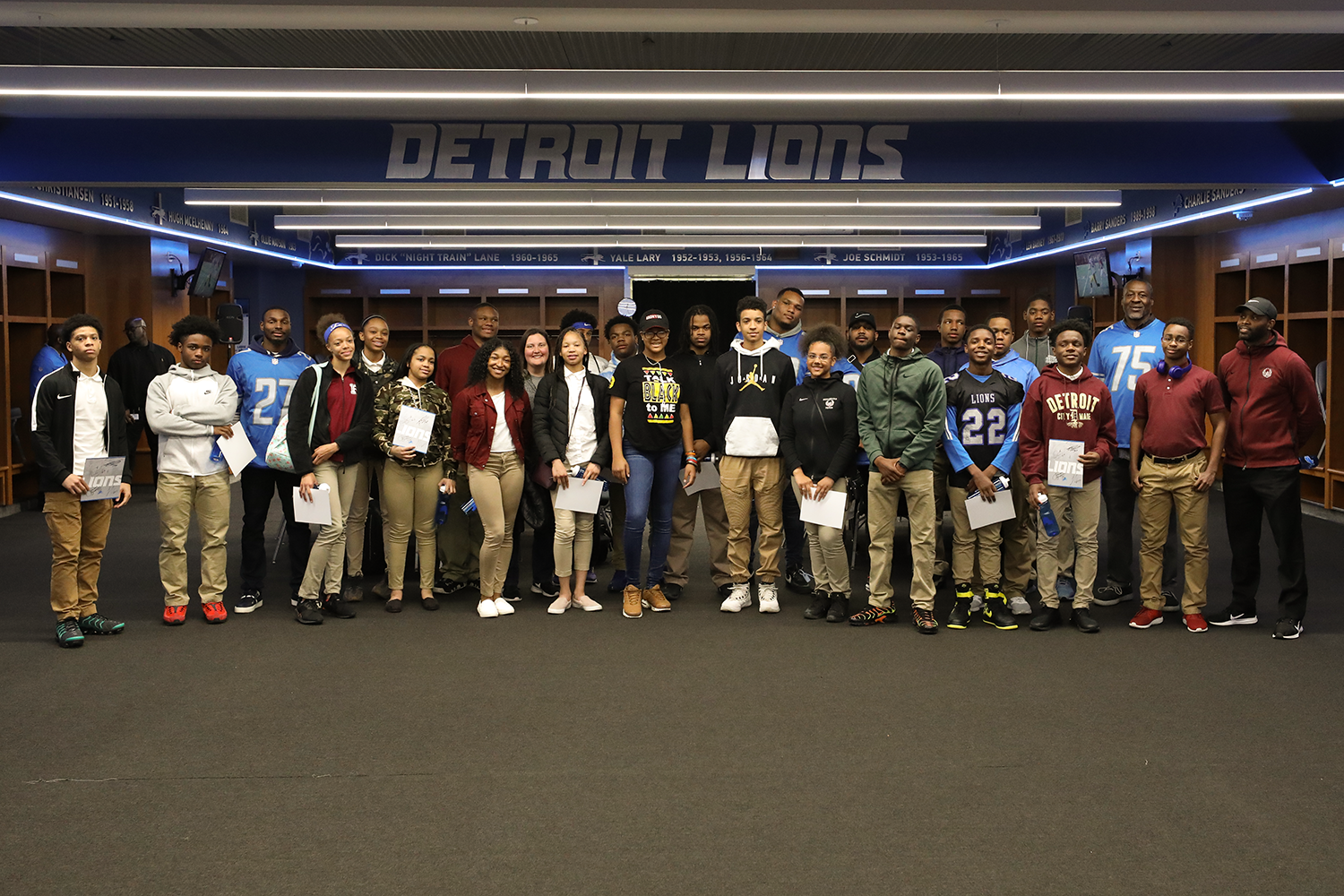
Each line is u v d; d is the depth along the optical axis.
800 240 14.73
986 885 2.61
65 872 2.70
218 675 4.43
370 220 11.98
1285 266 9.70
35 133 7.47
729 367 5.73
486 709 3.97
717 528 6.14
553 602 5.74
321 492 5.31
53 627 5.25
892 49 6.95
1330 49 6.93
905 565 6.96
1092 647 4.86
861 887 2.60
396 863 2.74
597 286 15.99
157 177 7.55
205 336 5.27
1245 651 4.76
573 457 5.66
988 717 3.87
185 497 5.30
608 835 2.90
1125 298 5.86
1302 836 2.88
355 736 3.68
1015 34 6.57
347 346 5.47
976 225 11.74
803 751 3.53
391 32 6.49
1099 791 3.19
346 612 5.51
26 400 10.05
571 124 7.55
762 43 6.78
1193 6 5.08
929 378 5.16
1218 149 7.55
